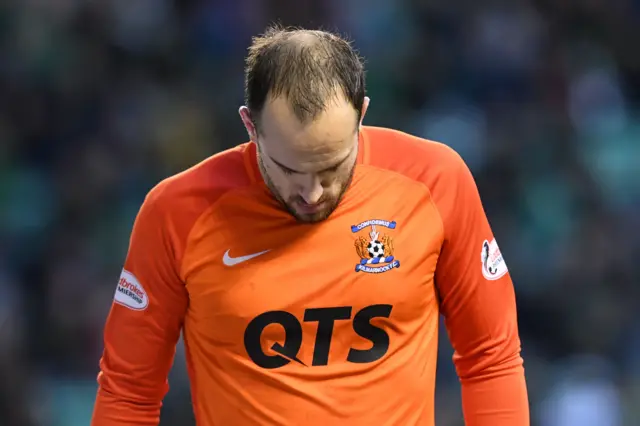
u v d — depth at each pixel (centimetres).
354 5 3350
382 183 885
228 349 881
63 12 3284
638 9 3491
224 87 3241
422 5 3378
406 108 3247
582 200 3025
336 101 775
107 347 930
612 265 2895
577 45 3416
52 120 3127
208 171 890
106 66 3238
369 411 876
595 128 3253
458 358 955
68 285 2748
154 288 898
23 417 2416
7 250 2855
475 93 3288
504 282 940
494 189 3031
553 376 2650
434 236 891
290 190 819
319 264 870
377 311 874
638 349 2769
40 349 2664
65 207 2941
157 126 3119
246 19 3312
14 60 3197
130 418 923
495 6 3409
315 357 873
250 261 872
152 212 888
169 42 3306
